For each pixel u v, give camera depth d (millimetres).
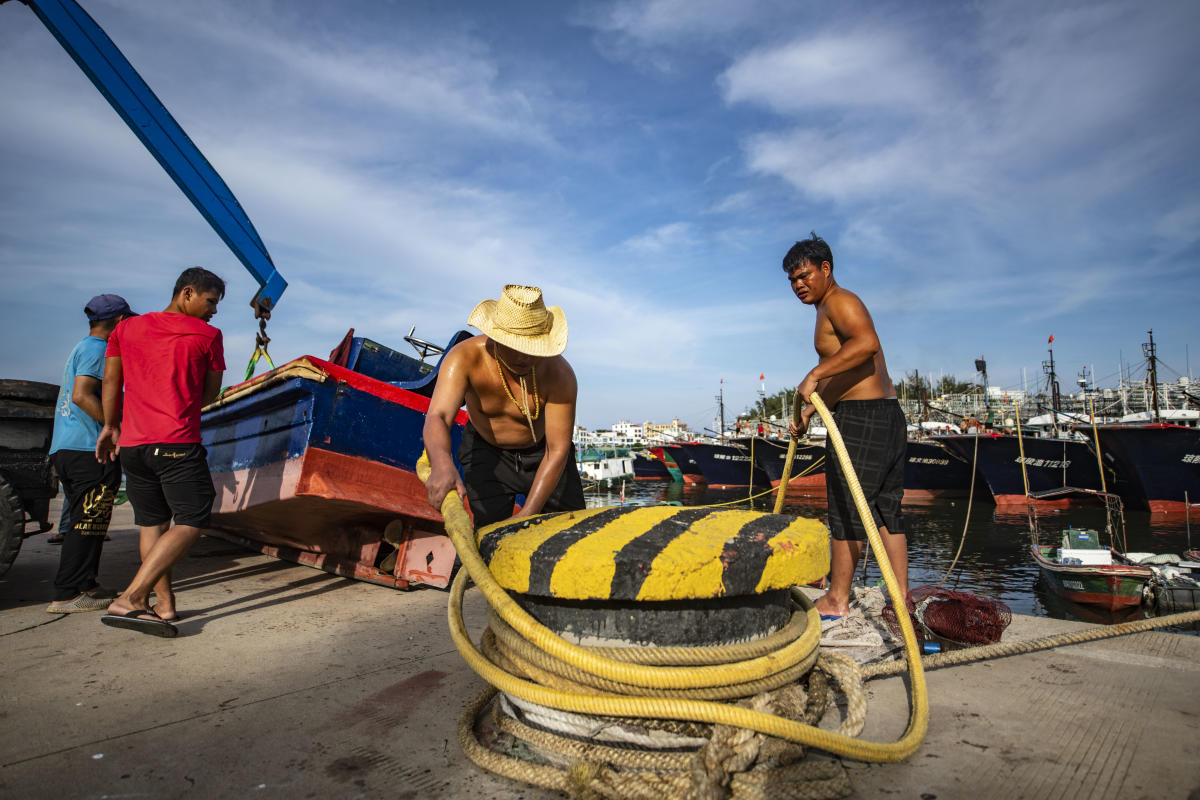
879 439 3143
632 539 1793
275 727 2109
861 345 3029
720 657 1750
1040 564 16766
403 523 4535
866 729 2078
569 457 3246
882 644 2764
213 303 3566
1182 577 14312
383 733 2062
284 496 4133
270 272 6047
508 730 1909
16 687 2475
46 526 4305
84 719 2172
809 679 2166
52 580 4664
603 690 1714
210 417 5738
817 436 39906
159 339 3320
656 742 1714
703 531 1881
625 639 1755
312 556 5324
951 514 34719
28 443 4129
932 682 2500
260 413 4805
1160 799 1611
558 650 1675
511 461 3176
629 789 1590
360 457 4293
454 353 2693
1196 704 2230
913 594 3193
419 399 4613
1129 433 30969
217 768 1826
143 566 3215
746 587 1744
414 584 4496
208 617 3609
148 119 5328
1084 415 61500
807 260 3324
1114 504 21297
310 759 1882
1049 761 1830
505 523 2180
